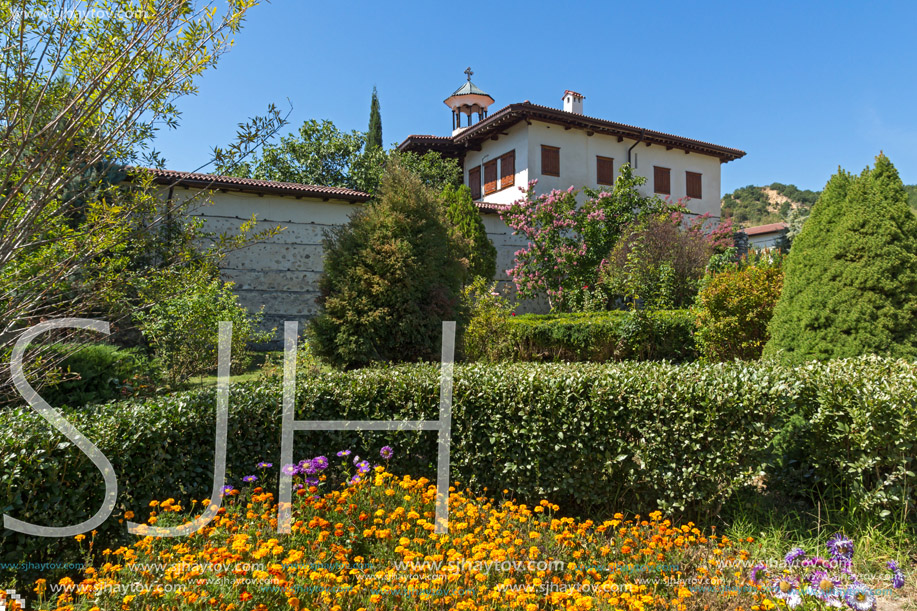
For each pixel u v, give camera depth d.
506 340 10.52
